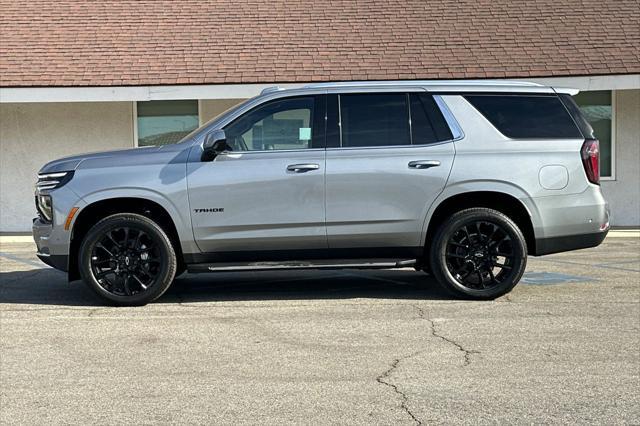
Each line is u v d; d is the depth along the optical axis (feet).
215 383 17.47
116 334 21.80
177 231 25.08
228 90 45.55
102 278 25.38
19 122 49.29
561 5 52.42
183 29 51.03
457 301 25.71
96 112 49.47
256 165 25.05
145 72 46.37
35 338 21.44
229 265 25.36
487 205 25.95
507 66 46.34
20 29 51.03
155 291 25.21
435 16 52.03
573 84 45.16
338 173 25.00
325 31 50.67
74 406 16.11
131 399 16.48
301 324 22.70
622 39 48.06
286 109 25.71
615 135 48.78
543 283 28.78
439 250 25.32
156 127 49.80
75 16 52.65
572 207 25.44
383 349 19.97
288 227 25.13
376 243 25.41
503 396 16.46
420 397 16.42
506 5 52.85
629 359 18.98
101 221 25.09
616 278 29.81
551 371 18.08
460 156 25.23
